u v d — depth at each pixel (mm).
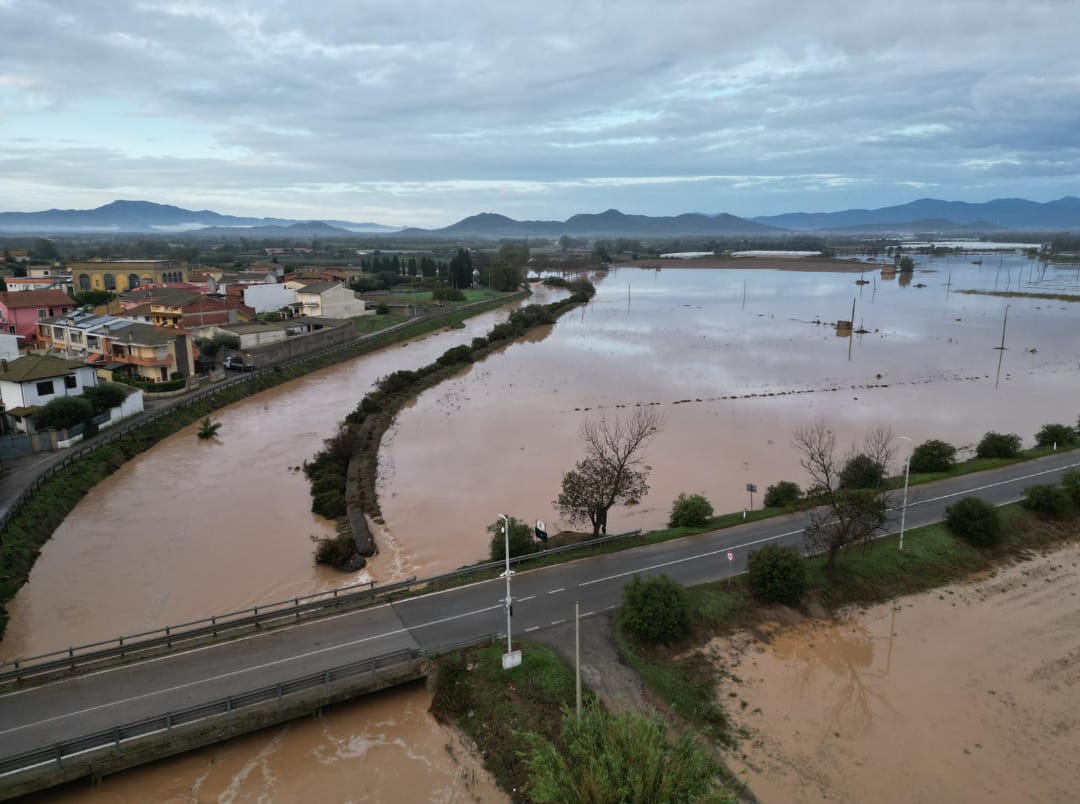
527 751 23125
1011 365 88125
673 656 28766
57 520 42469
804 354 95938
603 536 38875
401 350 104688
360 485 47219
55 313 91938
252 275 148500
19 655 29625
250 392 75750
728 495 46375
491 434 59812
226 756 23828
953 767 23531
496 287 181250
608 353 98000
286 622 30234
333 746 24359
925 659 29516
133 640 30828
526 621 30484
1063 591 35094
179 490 48312
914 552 37344
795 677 28203
